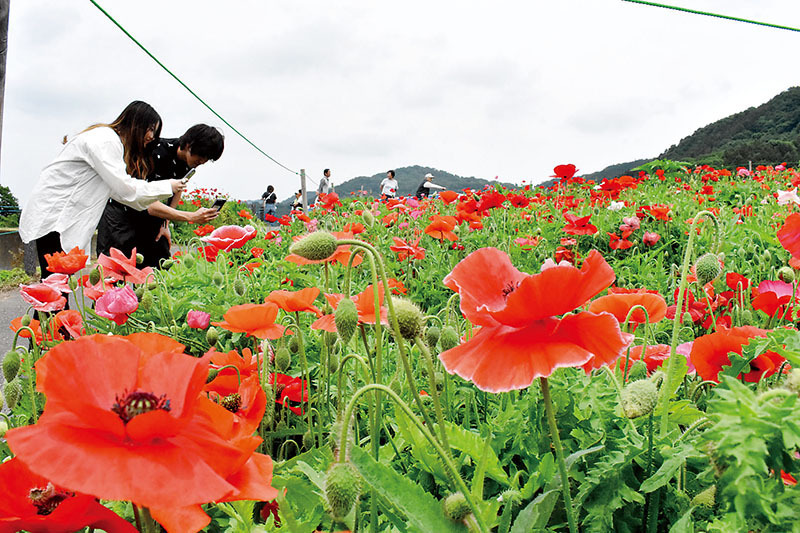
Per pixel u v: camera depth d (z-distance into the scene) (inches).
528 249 239.9
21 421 98.2
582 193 466.3
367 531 57.9
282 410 94.0
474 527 40.4
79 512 33.9
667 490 56.7
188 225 598.5
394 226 317.1
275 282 169.9
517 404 68.8
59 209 191.6
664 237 264.2
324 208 498.9
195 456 31.3
